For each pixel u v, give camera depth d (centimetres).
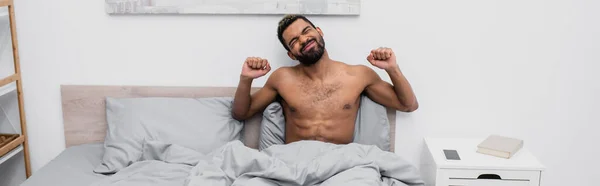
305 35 213
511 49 237
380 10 234
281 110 238
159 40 243
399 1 233
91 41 245
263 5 233
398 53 239
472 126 247
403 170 199
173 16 240
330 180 184
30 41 246
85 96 249
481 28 234
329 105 226
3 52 246
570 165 251
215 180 183
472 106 245
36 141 261
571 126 245
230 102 244
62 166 223
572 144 247
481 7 232
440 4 232
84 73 249
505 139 229
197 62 245
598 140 246
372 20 235
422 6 233
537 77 239
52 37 246
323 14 234
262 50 242
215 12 236
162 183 200
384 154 203
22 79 252
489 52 237
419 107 246
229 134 237
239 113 237
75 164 226
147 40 244
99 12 241
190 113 237
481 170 209
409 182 200
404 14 234
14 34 242
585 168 251
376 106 235
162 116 235
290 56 225
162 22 241
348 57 240
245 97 228
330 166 186
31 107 256
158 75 248
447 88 243
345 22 236
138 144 225
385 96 232
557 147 248
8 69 248
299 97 227
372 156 201
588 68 237
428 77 241
